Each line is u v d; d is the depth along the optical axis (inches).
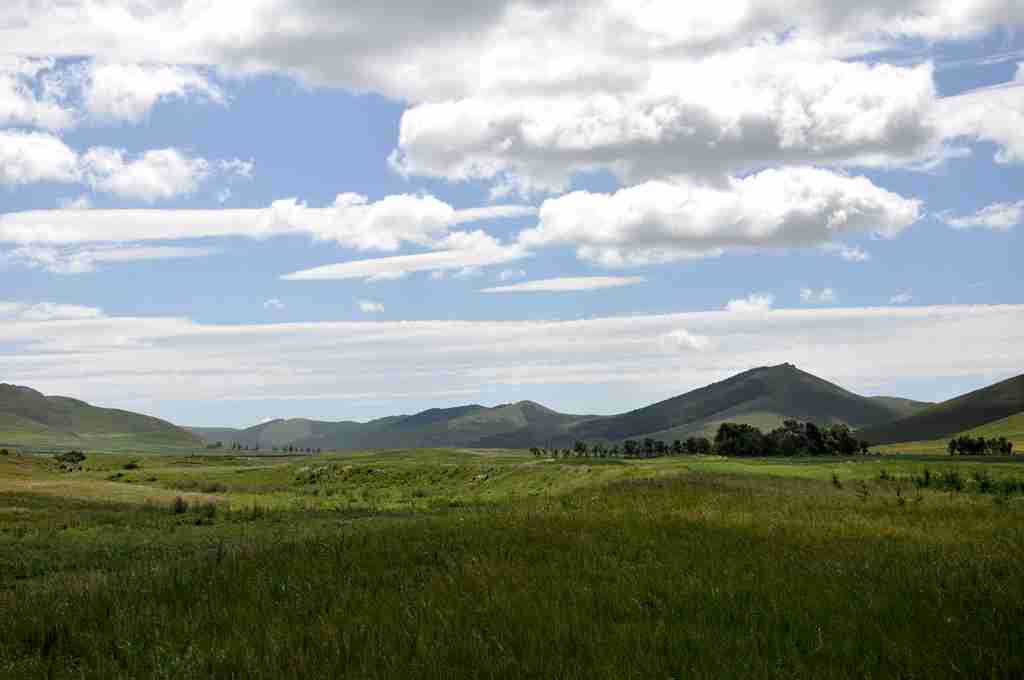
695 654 316.2
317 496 3034.0
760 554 589.6
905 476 1887.3
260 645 354.6
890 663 296.7
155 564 770.2
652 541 668.7
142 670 329.7
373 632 360.8
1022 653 301.9
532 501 1503.4
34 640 402.3
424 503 2364.7
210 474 5191.9
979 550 609.9
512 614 389.1
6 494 2202.3
